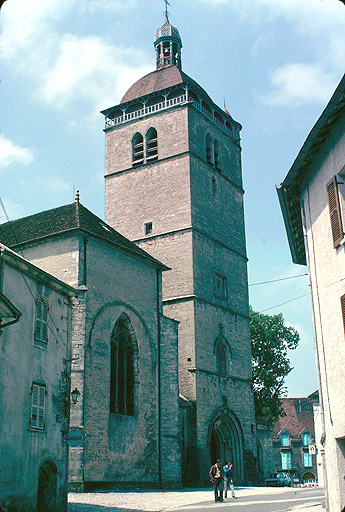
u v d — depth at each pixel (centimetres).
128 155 6034
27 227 4319
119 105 6222
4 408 2155
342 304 1912
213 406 5056
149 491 3809
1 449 2108
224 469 3472
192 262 5259
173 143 5756
